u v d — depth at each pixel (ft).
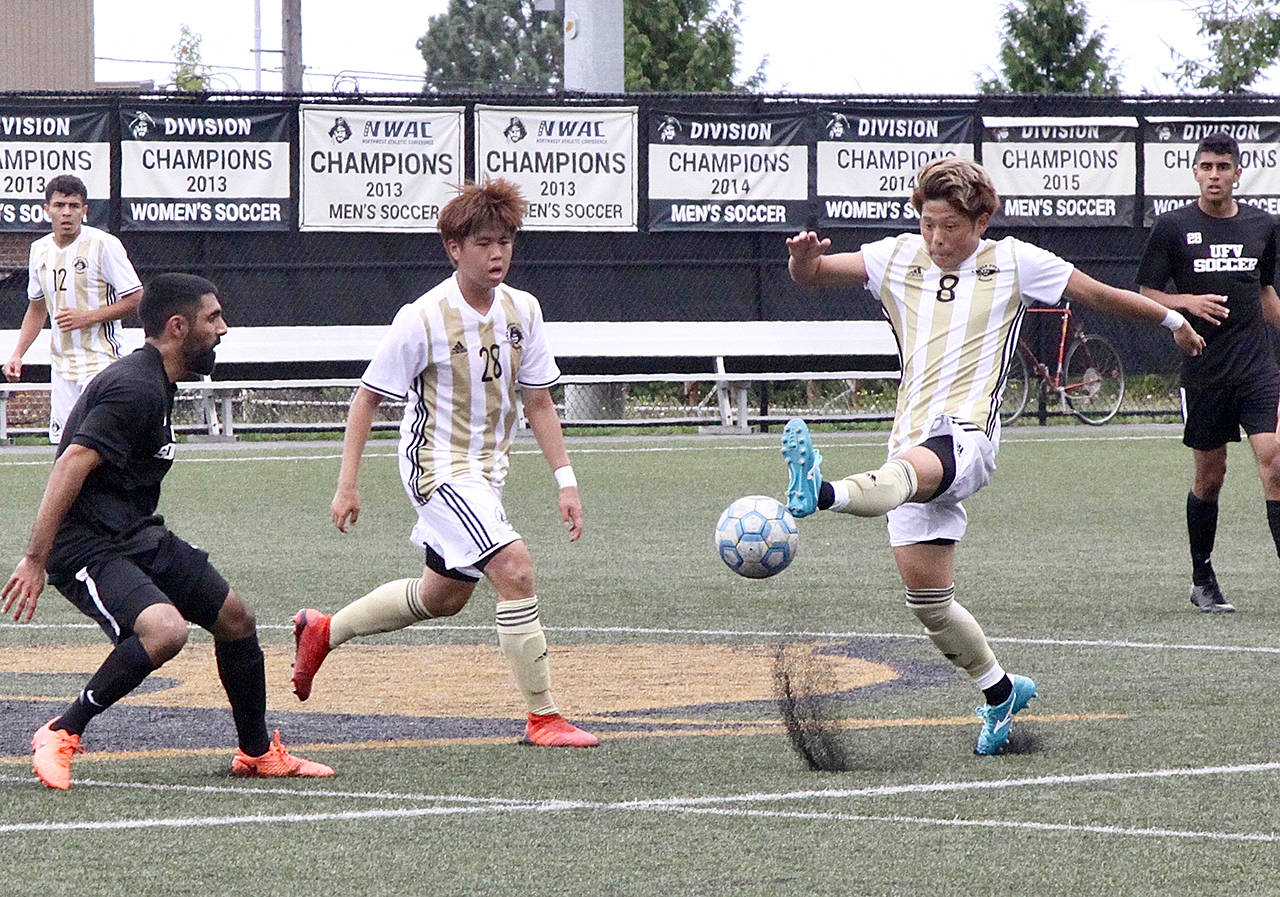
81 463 44.55
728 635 71.20
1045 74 287.28
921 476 46.96
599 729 53.52
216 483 132.16
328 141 166.61
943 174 50.14
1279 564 92.07
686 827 40.98
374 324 168.96
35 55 262.88
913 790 44.73
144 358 45.96
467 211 50.83
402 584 53.31
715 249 174.19
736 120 172.76
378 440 169.48
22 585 44.39
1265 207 179.32
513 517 112.78
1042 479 133.80
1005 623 73.61
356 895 35.58
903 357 51.52
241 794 44.55
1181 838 39.86
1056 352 180.75
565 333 171.32
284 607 77.97
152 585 45.29
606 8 184.55
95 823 41.39
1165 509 116.37
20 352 100.42
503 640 51.01
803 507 44.37
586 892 35.76
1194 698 57.62
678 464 145.48
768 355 174.19
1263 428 75.41
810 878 36.70
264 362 165.17
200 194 164.76
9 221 163.02
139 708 56.80
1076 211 177.88
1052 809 42.65
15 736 52.13
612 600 80.53
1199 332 76.23
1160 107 179.11
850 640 69.72
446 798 44.06
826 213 174.60
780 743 51.11
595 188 171.32
